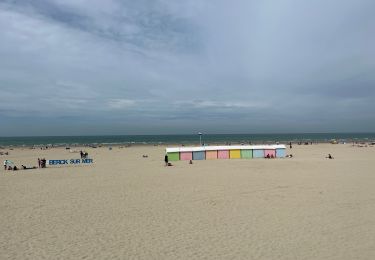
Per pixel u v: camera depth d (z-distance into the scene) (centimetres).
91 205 1864
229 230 1418
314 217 1597
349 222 1516
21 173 3191
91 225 1503
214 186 2392
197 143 10212
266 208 1769
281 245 1241
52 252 1190
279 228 1438
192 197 2042
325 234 1358
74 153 6016
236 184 2467
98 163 4131
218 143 10038
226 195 2091
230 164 3834
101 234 1380
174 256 1151
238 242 1277
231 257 1138
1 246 1250
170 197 2047
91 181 2662
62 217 1630
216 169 3366
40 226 1491
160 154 5622
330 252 1171
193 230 1423
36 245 1259
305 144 8450
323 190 2228
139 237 1341
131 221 1559
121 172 3195
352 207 1780
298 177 2786
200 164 3878
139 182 2589
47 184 2539
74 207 1822
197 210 1741
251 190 2239
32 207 1825
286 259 1118
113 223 1530
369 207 1778
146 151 6419
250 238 1319
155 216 1638
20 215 1672
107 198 2034
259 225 1482
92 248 1226
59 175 3020
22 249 1220
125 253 1178
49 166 3816
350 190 2225
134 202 1927
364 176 2825
